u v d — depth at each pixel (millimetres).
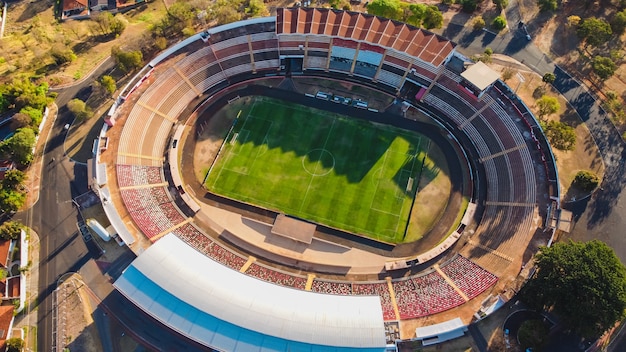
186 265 76062
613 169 94562
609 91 105375
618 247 86125
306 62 109875
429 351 76125
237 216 92438
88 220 90438
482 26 115812
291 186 95562
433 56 97312
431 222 91250
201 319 72312
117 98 102812
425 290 82438
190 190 95250
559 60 111688
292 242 89812
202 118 104312
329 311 72625
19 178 91188
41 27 127500
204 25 121375
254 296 74000
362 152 99438
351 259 87688
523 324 74750
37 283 84125
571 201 90938
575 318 71000
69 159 98250
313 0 125438
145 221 88062
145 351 78125
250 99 107000
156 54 114312
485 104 99812
